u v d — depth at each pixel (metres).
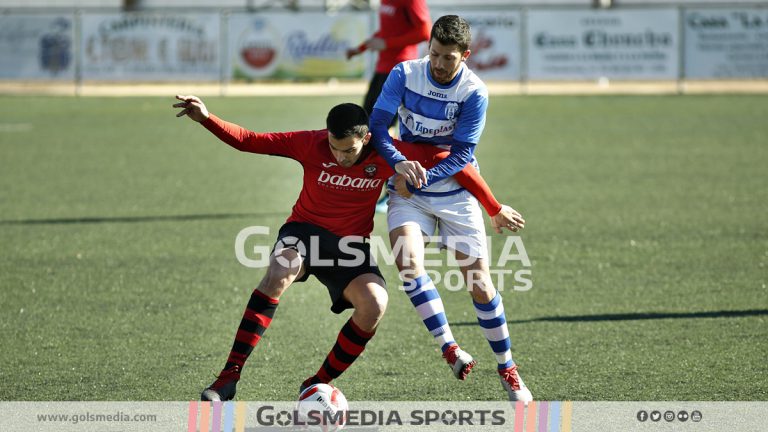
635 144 44.72
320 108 57.44
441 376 16.39
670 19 61.91
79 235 27.31
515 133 48.75
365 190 15.05
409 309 20.36
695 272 23.05
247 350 14.44
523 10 62.38
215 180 36.53
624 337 18.23
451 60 14.63
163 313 19.98
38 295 21.27
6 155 42.47
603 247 25.67
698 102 60.75
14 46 64.38
